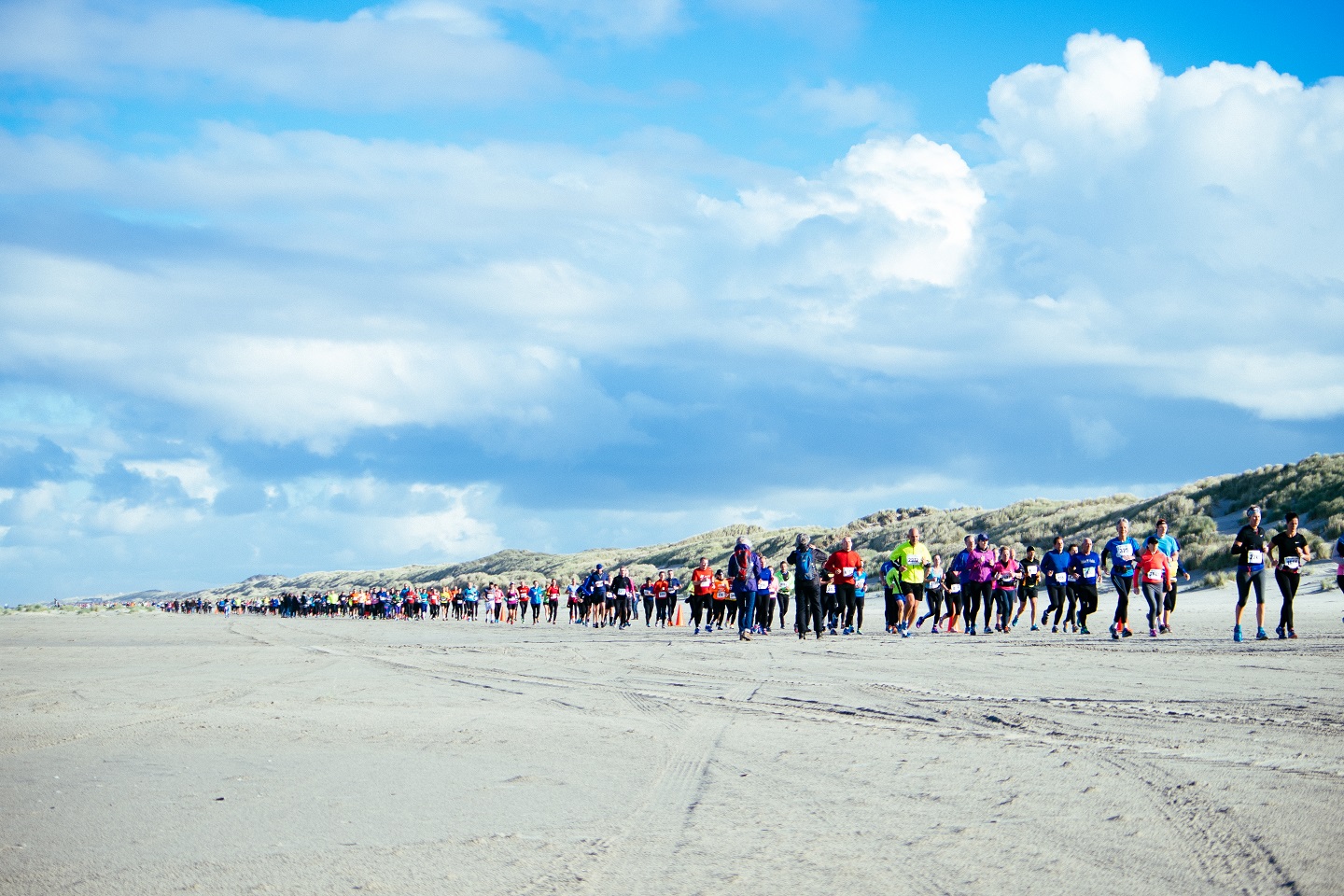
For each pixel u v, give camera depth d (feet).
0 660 62.54
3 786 22.54
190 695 40.32
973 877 15.52
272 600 512.22
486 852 17.13
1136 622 92.73
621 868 16.17
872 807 20.02
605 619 142.51
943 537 258.57
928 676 44.80
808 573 76.79
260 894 15.08
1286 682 38.93
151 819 19.47
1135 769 23.06
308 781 22.88
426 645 78.13
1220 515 185.06
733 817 19.40
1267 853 16.47
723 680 44.60
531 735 29.37
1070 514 229.45
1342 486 164.96
